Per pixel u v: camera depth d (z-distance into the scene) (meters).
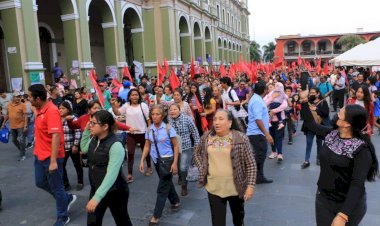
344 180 2.71
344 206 2.58
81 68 16.22
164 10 23.12
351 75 17.44
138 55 22.73
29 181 6.49
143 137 6.24
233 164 3.35
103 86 9.05
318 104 6.68
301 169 6.79
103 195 3.21
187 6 27.56
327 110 6.70
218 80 11.79
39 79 13.66
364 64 12.63
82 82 16.27
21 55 12.98
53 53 20.27
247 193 3.34
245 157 3.40
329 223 2.78
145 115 6.19
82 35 16.27
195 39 31.77
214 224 3.44
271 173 6.57
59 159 4.39
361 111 2.69
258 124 5.62
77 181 6.33
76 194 5.69
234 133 3.44
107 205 3.50
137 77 19.45
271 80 13.00
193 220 4.59
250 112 5.81
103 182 3.24
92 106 5.35
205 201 5.25
